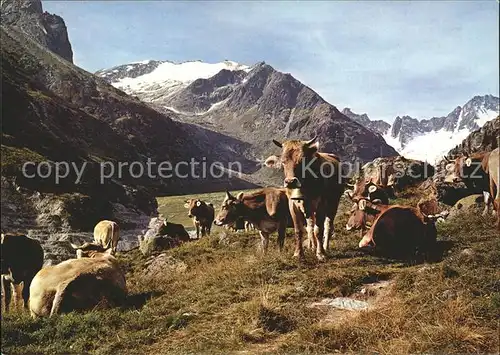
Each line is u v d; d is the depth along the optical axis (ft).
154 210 138.21
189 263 44.01
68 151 147.23
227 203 44.14
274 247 44.57
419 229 35.06
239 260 39.37
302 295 29.27
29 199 88.22
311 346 23.25
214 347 24.47
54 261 60.34
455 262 31.35
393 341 22.81
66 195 96.48
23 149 114.11
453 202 57.52
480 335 22.25
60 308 30.40
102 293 31.65
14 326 29.04
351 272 31.27
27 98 198.59
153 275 42.96
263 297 28.14
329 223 37.93
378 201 38.19
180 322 27.99
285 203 43.11
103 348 25.98
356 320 25.14
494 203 40.50
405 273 29.99
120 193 136.15
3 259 36.45
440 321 23.76
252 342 24.80
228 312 28.40
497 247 33.09
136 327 28.37
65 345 26.91
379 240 35.42
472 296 25.85
